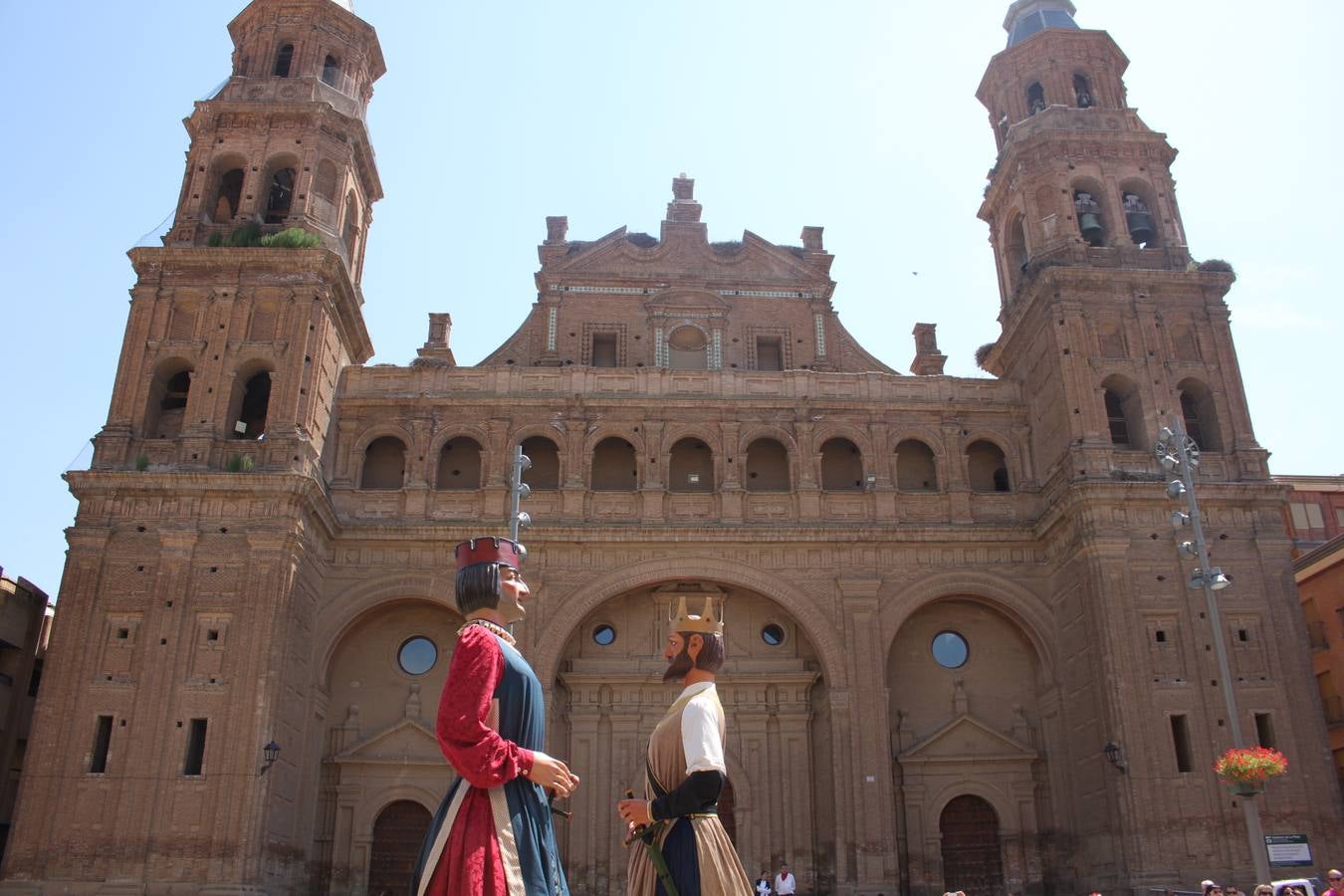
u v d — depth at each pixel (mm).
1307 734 39344
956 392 48656
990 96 55375
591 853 41531
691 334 50875
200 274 43406
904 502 46094
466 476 46906
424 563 43344
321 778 41562
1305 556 49406
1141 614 40438
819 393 47812
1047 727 43656
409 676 43375
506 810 5410
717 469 46031
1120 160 49406
